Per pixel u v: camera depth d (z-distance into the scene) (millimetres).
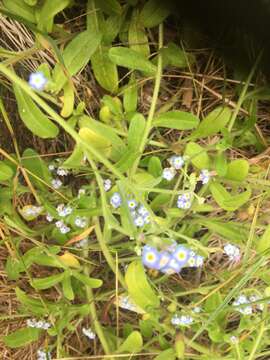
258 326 193
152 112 176
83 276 188
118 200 177
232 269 214
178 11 183
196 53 200
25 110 164
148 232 169
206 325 184
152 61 195
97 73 188
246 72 196
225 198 184
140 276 179
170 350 200
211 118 189
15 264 193
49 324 200
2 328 228
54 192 193
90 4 183
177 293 201
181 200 180
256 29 176
